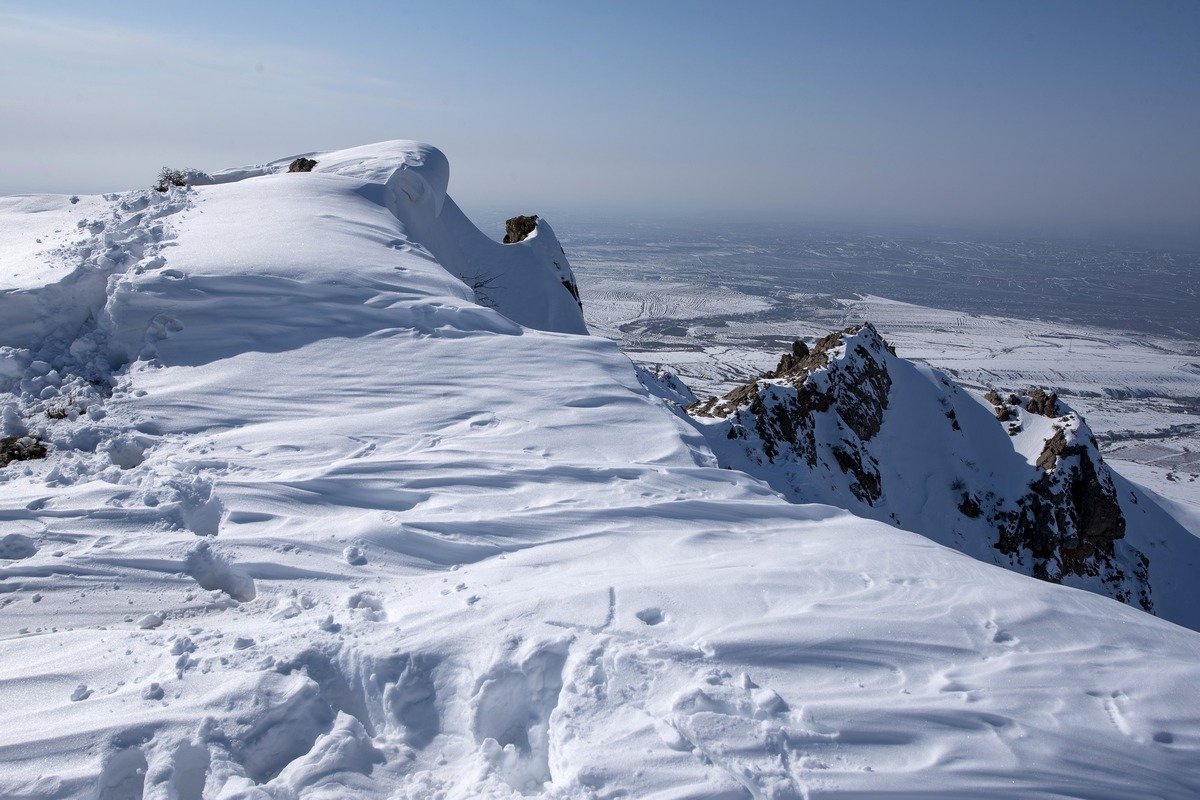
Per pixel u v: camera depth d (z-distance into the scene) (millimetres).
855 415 31391
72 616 5516
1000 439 36219
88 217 18641
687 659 4762
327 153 31062
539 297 31328
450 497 7770
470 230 31875
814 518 7938
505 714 4656
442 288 13969
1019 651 5207
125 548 6426
